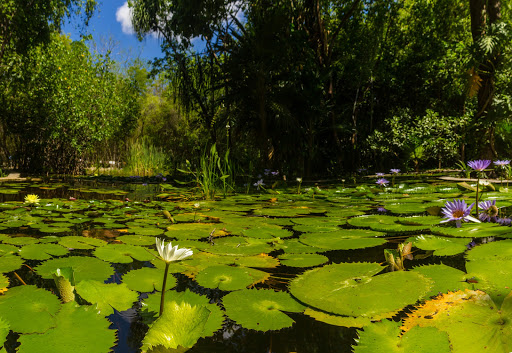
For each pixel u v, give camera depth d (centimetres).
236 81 755
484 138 579
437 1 995
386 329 76
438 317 79
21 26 812
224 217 247
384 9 925
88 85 1020
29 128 900
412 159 831
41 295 96
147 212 273
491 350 64
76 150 960
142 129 1797
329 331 79
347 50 945
